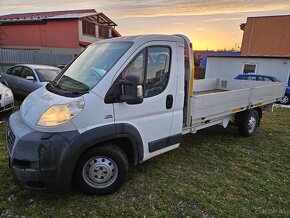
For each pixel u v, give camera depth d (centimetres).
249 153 507
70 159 276
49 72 901
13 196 308
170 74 364
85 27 2736
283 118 893
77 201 305
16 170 272
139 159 344
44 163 266
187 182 370
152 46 339
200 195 336
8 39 2889
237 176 399
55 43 2711
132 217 285
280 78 1655
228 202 324
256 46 2412
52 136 270
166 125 371
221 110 487
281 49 2305
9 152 289
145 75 333
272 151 527
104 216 284
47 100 300
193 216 292
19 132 280
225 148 527
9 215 277
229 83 780
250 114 593
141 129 338
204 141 568
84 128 284
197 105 422
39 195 312
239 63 1848
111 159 314
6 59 2023
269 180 391
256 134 648
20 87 881
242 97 543
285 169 438
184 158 461
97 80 303
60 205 296
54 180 274
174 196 330
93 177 310
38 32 2748
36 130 275
